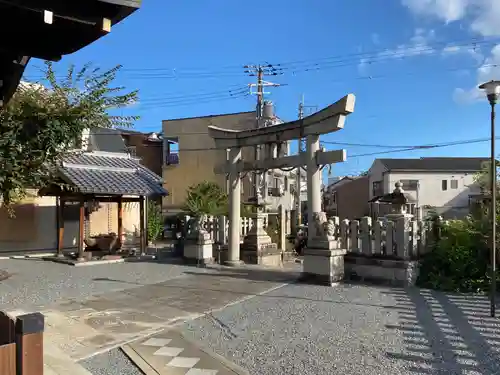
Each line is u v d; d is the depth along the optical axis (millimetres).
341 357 4922
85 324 6348
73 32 3428
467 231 9117
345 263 10281
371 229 9977
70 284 9867
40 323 2820
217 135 13430
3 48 3633
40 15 3078
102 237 16328
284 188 30734
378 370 4516
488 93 6836
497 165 9883
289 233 22328
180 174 28578
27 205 16609
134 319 6668
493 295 6668
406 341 5465
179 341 5578
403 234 9367
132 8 3172
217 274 11414
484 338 5562
